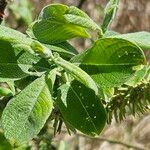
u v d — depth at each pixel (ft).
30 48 1.08
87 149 3.96
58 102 1.10
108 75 1.09
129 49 1.07
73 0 3.66
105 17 1.25
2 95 1.26
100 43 1.08
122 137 4.14
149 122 4.24
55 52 1.13
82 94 1.10
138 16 4.55
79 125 1.10
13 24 2.59
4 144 1.34
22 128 1.00
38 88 1.05
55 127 1.22
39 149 1.85
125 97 1.30
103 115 1.10
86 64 1.11
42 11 1.20
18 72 1.09
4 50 1.09
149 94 1.29
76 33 1.20
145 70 1.16
